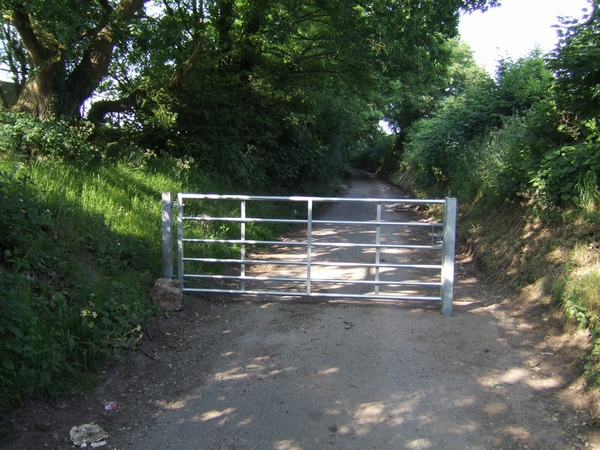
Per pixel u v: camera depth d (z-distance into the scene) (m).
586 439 3.38
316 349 4.93
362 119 29.06
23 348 3.70
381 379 4.29
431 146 18.25
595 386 3.91
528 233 7.49
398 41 14.38
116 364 4.43
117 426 3.63
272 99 15.06
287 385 4.20
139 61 10.58
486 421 3.64
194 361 4.72
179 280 6.42
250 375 4.41
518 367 4.52
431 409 3.80
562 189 6.96
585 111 7.29
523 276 6.64
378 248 6.14
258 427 3.59
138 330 4.97
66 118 8.70
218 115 13.20
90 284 5.19
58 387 3.88
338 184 29.28
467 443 3.37
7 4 7.77
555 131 8.05
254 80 14.56
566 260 6.05
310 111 17.36
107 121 11.31
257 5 13.90
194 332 5.43
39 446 3.35
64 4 7.97
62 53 8.55
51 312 4.38
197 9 12.55
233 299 6.55
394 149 41.25
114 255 6.18
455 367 4.52
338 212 17.73
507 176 9.09
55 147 7.85
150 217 7.92
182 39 9.78
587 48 6.75
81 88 9.26
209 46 12.41
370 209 18.47
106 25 9.12
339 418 3.69
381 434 3.48
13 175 5.99
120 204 7.73
